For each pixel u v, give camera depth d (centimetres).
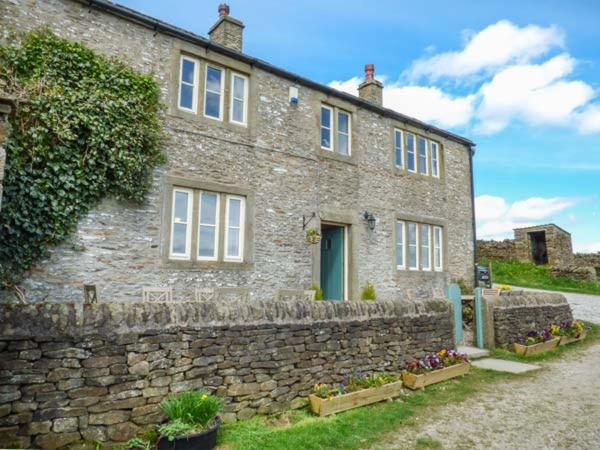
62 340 389
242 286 881
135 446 400
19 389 366
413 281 1219
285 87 1006
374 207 1149
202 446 402
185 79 866
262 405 507
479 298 978
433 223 1304
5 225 627
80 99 695
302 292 843
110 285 727
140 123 756
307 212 1005
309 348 565
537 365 841
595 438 487
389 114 1220
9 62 662
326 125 1098
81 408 389
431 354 743
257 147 939
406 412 557
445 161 1380
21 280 651
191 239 831
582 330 1121
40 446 367
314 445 440
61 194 677
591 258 2361
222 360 483
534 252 2547
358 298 1069
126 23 792
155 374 433
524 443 473
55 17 720
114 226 741
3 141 373
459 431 504
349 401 550
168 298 758
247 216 905
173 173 816
